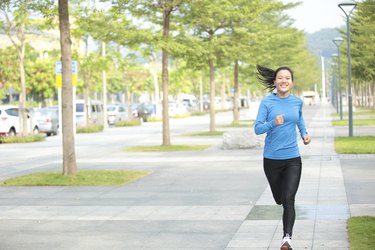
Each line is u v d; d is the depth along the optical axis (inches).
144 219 382.9
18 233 350.3
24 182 559.2
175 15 1003.9
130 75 3371.1
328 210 389.7
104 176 588.7
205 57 1218.0
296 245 299.3
